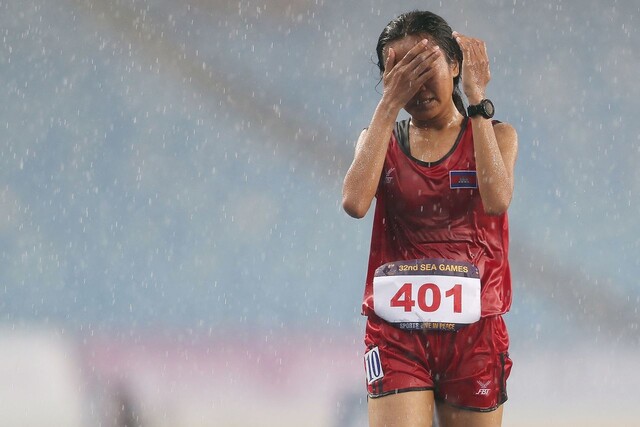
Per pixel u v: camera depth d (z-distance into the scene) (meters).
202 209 62.34
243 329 49.59
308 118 64.94
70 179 62.88
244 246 61.03
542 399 37.31
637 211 60.09
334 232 61.34
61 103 64.56
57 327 52.56
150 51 65.81
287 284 59.06
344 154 64.19
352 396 38.09
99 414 37.09
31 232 60.72
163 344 42.47
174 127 64.62
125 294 58.41
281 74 66.00
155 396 38.34
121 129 64.31
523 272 56.81
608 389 38.16
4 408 37.09
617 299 55.78
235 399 37.91
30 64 65.06
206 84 65.38
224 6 66.00
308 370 39.34
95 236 61.16
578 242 58.62
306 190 63.16
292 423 35.97
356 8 66.44
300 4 66.44
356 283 59.31
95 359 39.88
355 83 65.75
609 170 61.56
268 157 64.00
